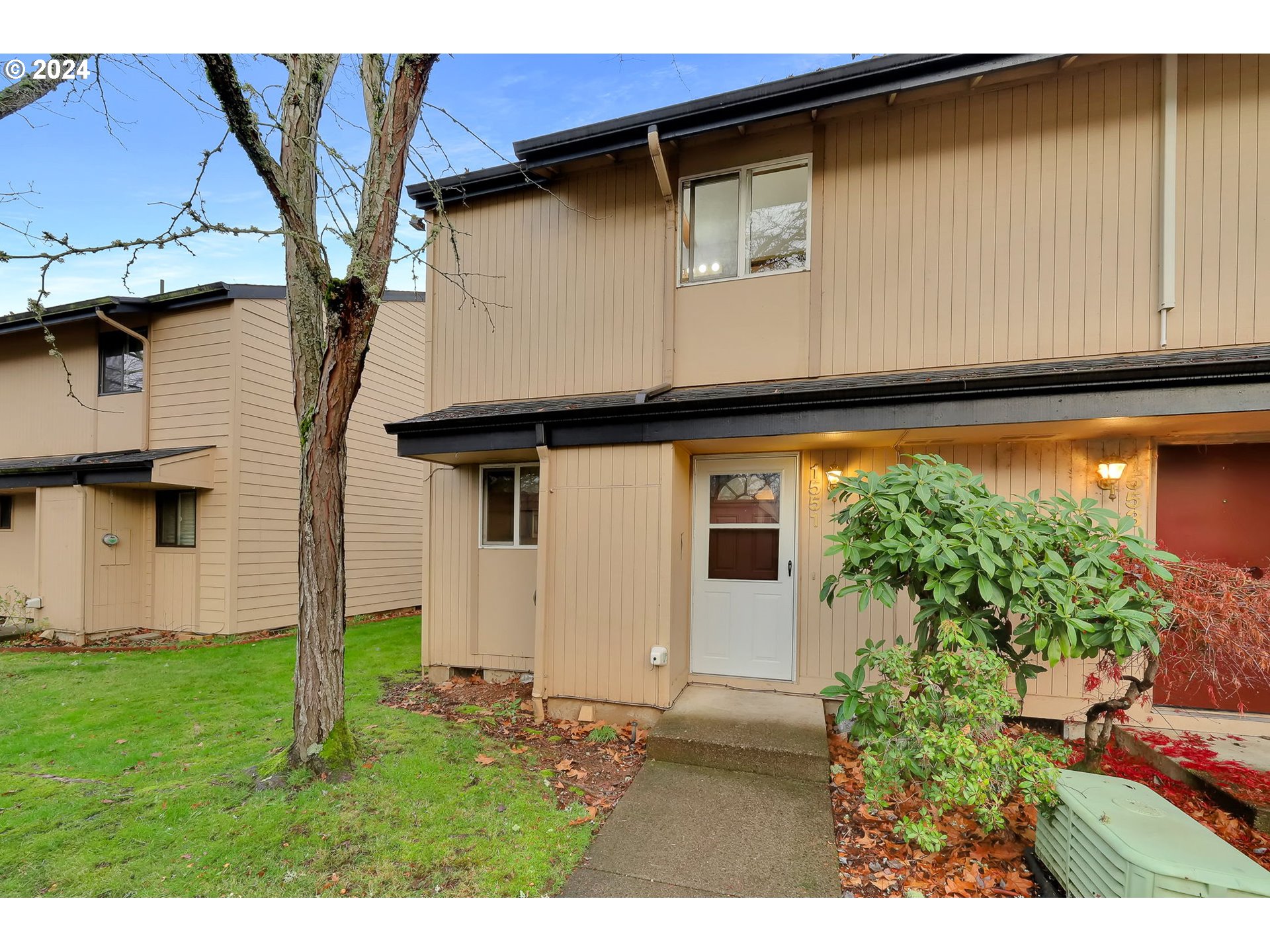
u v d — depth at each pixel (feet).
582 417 15.10
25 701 16.65
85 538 25.71
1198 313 12.95
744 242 16.46
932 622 10.32
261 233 11.50
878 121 15.28
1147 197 13.44
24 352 30.99
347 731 11.80
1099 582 9.20
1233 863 6.43
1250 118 12.86
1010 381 11.81
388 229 11.51
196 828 9.39
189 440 26.96
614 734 13.91
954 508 10.09
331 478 11.70
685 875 8.46
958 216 14.64
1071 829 7.79
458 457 18.10
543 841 9.22
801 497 16.07
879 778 8.95
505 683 18.54
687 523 16.58
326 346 11.50
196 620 26.45
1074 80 13.94
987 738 8.66
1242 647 9.71
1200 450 13.87
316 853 8.77
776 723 13.12
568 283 18.08
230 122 10.20
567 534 15.39
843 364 15.34
